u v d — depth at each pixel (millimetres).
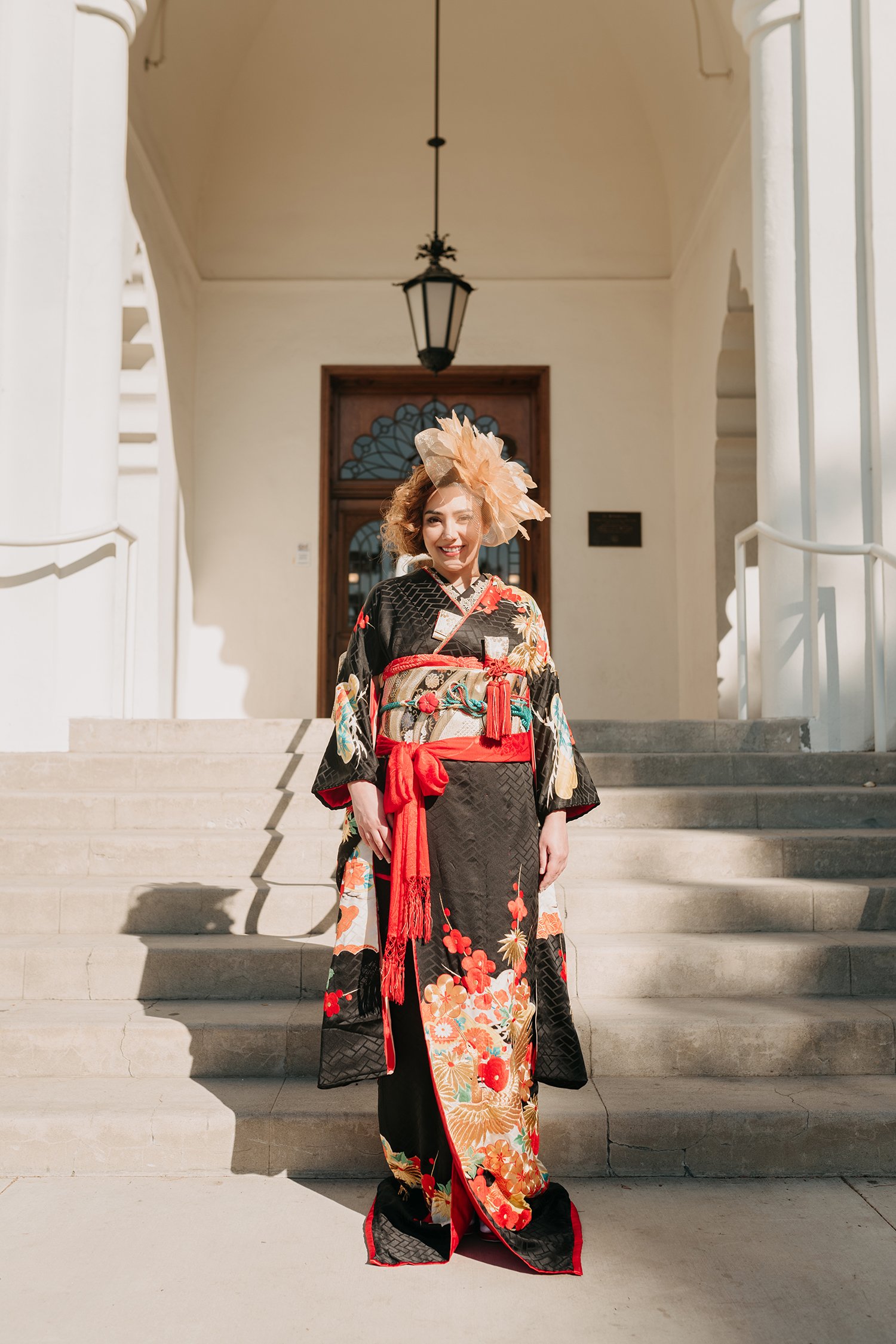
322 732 4660
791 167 5305
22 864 3848
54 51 5324
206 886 3604
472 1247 2287
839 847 3814
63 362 5211
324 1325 1977
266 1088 2871
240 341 8750
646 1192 2562
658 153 8938
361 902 2389
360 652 2451
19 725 5012
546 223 8914
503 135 8945
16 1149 2656
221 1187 2590
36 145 5266
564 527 8688
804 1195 2543
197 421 8648
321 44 8766
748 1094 2791
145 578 7141
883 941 3361
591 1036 2951
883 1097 2768
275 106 8859
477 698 2340
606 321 8875
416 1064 2307
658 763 4441
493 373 8820
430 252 6680
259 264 8805
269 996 3264
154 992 3271
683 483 8500
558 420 8773
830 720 5008
